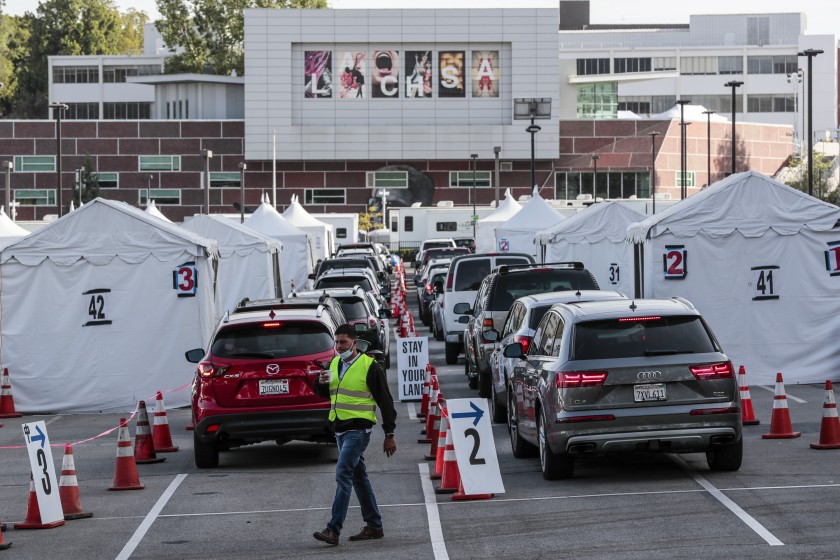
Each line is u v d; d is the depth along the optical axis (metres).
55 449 37.78
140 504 27.53
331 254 126.56
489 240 117.50
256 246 72.38
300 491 28.75
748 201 48.44
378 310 56.88
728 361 26.97
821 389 46.72
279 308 33.72
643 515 23.91
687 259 48.22
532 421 29.80
